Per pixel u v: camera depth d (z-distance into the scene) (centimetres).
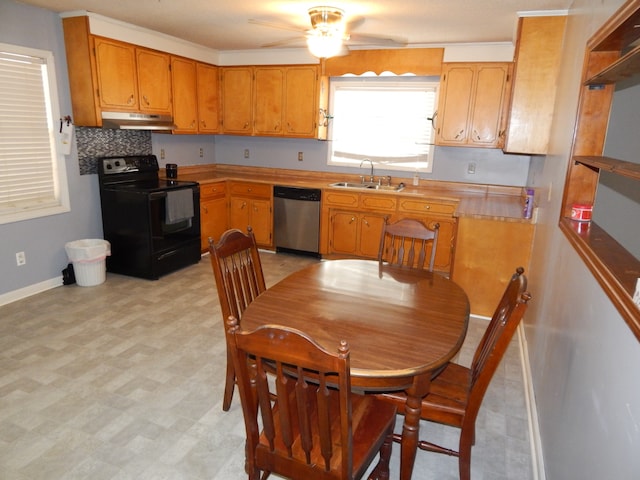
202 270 446
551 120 319
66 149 378
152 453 197
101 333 305
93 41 366
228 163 589
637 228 236
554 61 313
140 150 466
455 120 431
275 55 496
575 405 153
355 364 144
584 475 131
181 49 462
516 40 326
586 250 162
